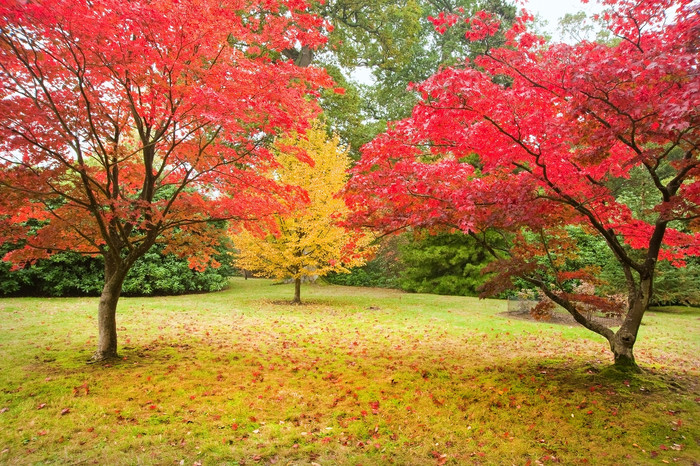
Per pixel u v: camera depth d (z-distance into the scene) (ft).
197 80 16.06
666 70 10.57
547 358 20.93
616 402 14.24
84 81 15.78
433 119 14.48
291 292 54.39
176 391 14.94
